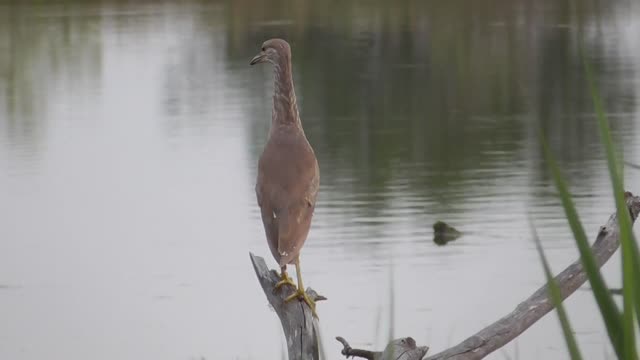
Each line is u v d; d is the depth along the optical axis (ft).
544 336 34.22
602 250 16.19
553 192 64.59
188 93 111.34
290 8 171.01
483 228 56.13
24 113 102.37
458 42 137.59
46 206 65.87
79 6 176.96
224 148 83.66
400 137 86.02
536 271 48.03
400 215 59.67
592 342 33.76
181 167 76.95
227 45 141.18
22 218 62.85
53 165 78.28
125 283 49.47
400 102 103.35
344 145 83.82
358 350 16.61
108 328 43.06
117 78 121.80
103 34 151.02
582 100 99.50
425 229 55.98
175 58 133.28
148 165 78.02
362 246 52.85
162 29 154.10
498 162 75.25
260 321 43.27
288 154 20.86
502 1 172.96
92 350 40.88
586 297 38.09
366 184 68.95
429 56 129.39
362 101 104.22
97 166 78.02
